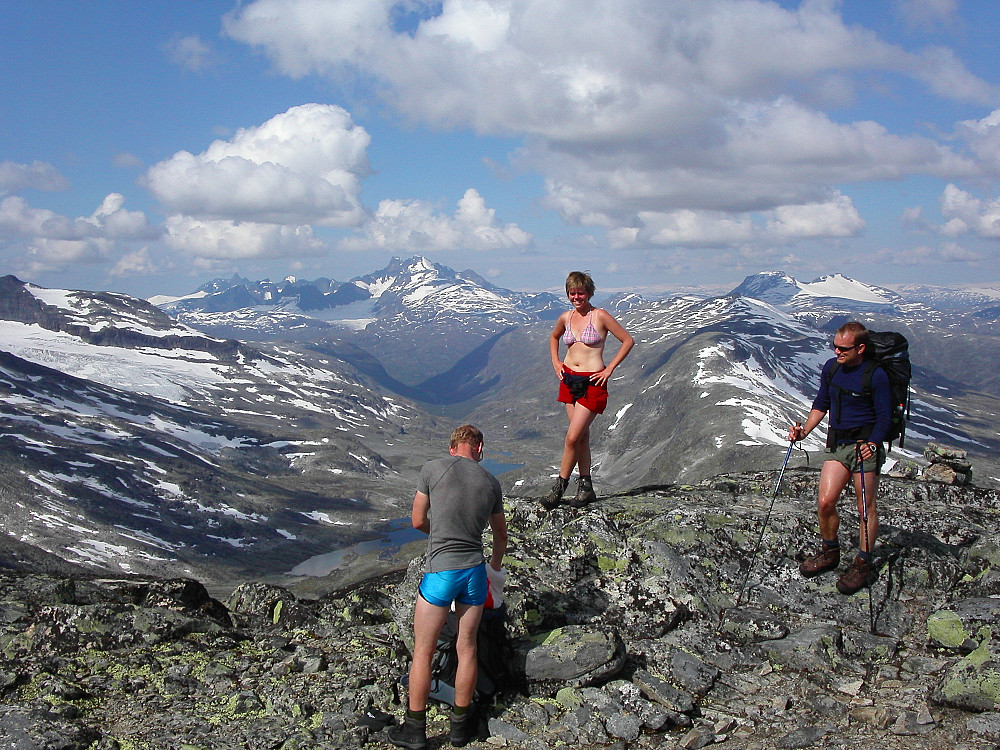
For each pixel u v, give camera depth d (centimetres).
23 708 464
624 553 615
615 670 505
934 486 753
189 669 527
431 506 486
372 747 460
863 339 589
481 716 486
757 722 484
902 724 469
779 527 641
